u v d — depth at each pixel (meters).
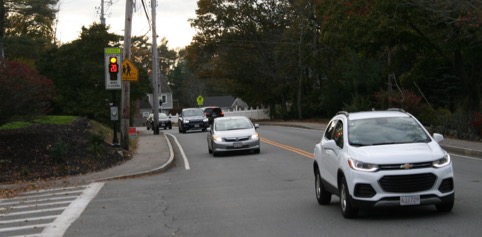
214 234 9.44
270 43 59.19
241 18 59.44
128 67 24.89
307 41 54.47
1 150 19.56
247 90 65.69
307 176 16.62
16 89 18.64
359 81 45.94
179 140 36.12
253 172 18.30
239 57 60.88
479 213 10.02
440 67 39.03
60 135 22.58
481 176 15.17
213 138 24.44
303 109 58.12
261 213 11.17
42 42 48.97
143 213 11.84
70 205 13.29
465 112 27.78
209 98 121.06
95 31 35.81
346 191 9.85
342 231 9.14
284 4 59.00
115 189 15.95
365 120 10.97
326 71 53.41
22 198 15.00
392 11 26.97
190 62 63.50
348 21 28.81
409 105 34.75
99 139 22.41
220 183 16.17
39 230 10.42
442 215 9.96
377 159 9.45
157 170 20.02
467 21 22.09
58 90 34.00
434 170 9.36
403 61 32.44
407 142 10.29
